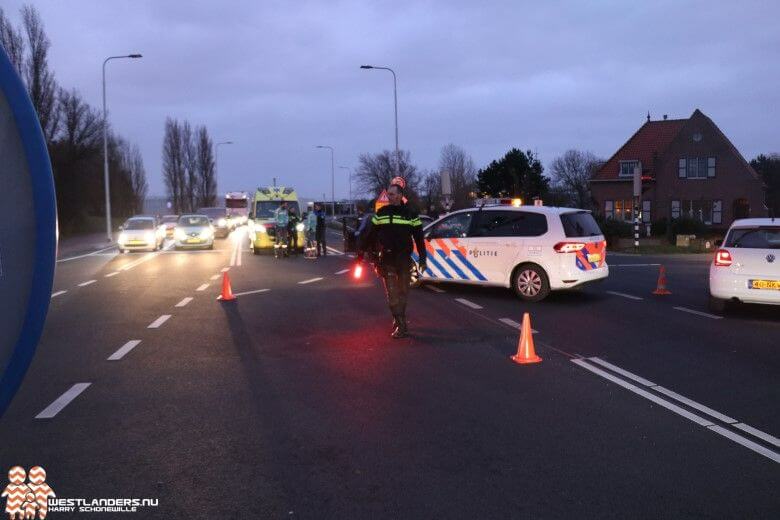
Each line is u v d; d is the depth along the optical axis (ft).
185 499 13.20
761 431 17.17
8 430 17.25
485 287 46.57
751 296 33.94
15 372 6.81
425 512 12.55
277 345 27.68
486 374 22.93
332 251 91.76
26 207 6.81
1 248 6.73
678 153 165.89
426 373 23.04
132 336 29.68
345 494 13.35
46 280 6.83
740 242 34.78
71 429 17.30
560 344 27.89
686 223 114.93
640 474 14.37
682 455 15.49
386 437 16.67
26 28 114.11
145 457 15.39
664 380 22.20
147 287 48.57
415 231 29.32
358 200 256.93
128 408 19.08
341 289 46.73
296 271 60.80
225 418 18.17
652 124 180.34
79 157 140.15
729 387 21.34
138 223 94.32
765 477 14.24
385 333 30.27
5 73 6.72
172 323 32.99
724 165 162.30
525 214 40.70
